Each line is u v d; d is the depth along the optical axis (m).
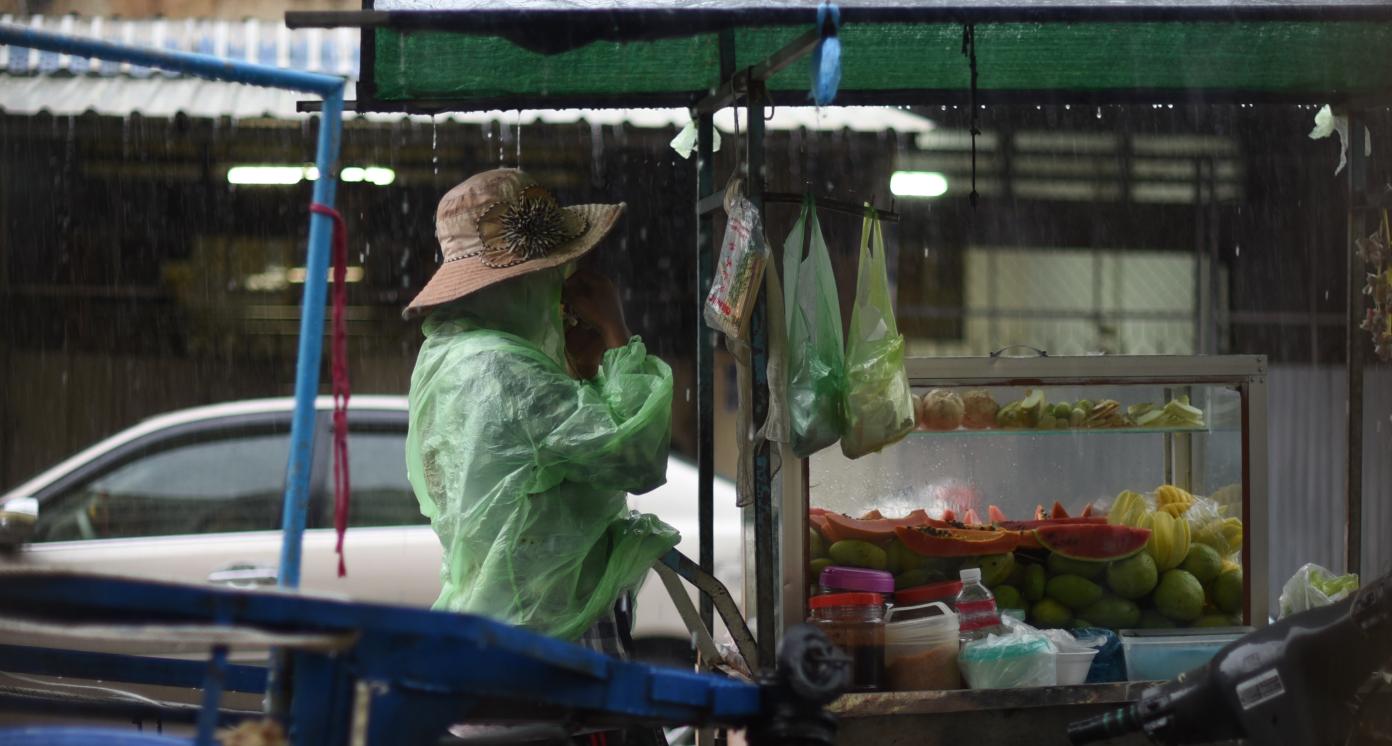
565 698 1.70
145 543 5.87
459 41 3.46
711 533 3.90
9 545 3.59
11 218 8.92
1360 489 3.91
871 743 3.13
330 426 6.33
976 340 8.94
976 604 3.29
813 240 3.16
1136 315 9.08
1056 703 3.16
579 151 8.81
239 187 9.04
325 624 1.44
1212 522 3.58
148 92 8.03
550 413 2.76
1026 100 4.04
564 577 2.80
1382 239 3.83
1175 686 2.45
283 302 9.30
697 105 3.98
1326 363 8.99
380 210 8.99
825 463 3.53
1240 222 9.07
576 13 2.68
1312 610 2.39
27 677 2.84
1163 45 3.62
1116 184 9.02
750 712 1.82
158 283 9.20
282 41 8.26
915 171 8.72
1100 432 3.60
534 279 3.09
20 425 9.22
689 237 9.06
